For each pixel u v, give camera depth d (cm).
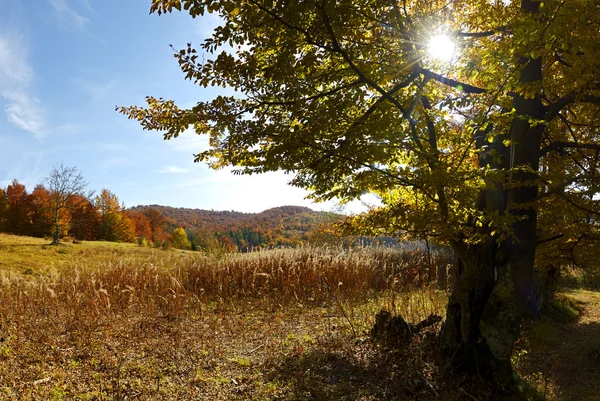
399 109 466
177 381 505
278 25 380
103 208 5316
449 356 544
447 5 583
